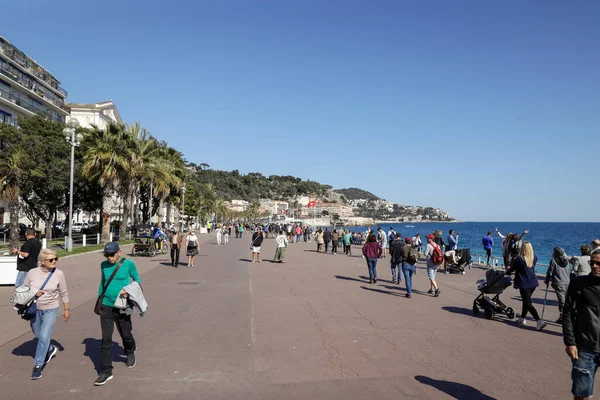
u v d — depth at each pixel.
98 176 33.06
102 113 68.00
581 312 4.04
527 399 4.89
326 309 9.78
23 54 51.84
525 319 9.12
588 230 134.12
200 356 6.25
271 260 22.67
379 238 25.22
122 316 5.50
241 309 9.66
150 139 40.62
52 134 36.97
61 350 6.47
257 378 5.39
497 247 58.47
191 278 14.94
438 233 19.98
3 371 5.56
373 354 6.45
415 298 11.54
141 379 5.32
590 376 3.99
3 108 45.44
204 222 105.00
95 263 18.67
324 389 5.07
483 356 6.45
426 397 4.89
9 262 12.44
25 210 36.19
